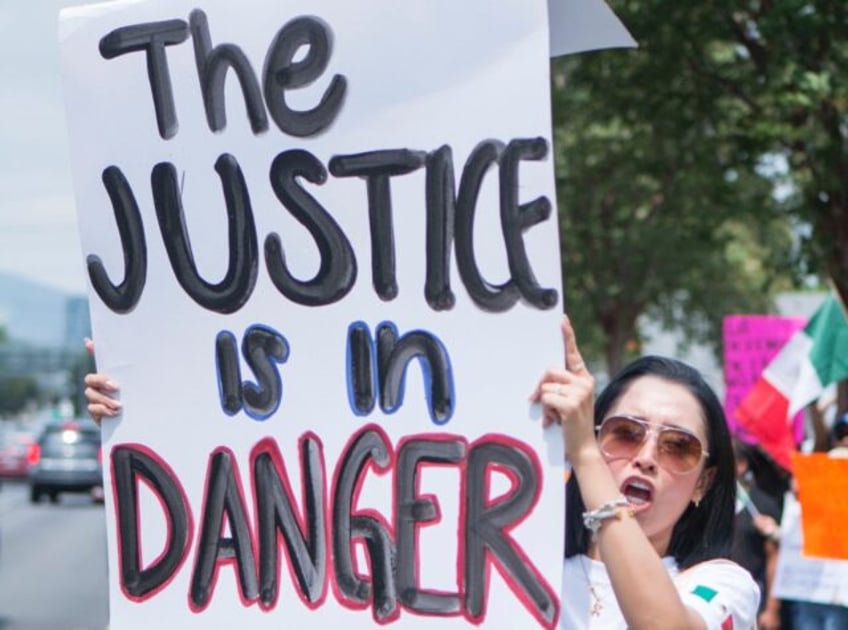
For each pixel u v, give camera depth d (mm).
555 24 4004
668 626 3600
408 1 3994
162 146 4324
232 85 4227
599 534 3691
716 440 4156
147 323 4336
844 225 20141
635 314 41719
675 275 38406
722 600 3945
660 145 23859
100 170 4402
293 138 4141
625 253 37125
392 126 4020
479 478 3895
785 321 15195
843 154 19531
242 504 4191
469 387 3912
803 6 18109
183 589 4258
